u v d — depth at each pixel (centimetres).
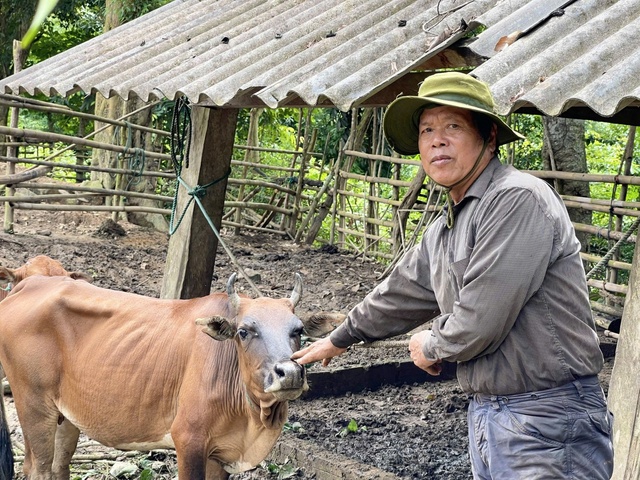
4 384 657
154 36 734
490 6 507
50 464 460
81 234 1176
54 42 2019
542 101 361
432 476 535
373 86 464
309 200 1358
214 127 659
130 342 429
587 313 317
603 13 433
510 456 315
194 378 407
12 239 1053
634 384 389
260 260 1163
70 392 445
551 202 311
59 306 448
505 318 303
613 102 350
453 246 329
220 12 748
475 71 403
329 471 512
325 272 1114
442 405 687
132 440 437
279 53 571
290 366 358
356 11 600
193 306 429
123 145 1305
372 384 723
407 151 365
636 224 457
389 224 1185
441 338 315
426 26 505
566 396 311
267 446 406
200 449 405
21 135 1074
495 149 331
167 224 1308
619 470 391
